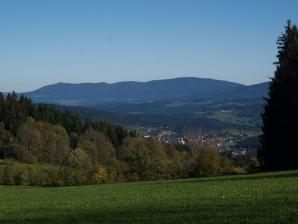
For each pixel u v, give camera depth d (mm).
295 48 69750
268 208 20328
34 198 43438
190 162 93688
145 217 20719
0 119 149625
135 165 89250
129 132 177125
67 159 126500
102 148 140125
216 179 54219
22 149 131125
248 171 75938
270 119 68812
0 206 35219
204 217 19062
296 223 16094
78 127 165625
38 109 168500
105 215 23172
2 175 88750
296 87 66375
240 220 17531
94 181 85500
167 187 45688
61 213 26359
